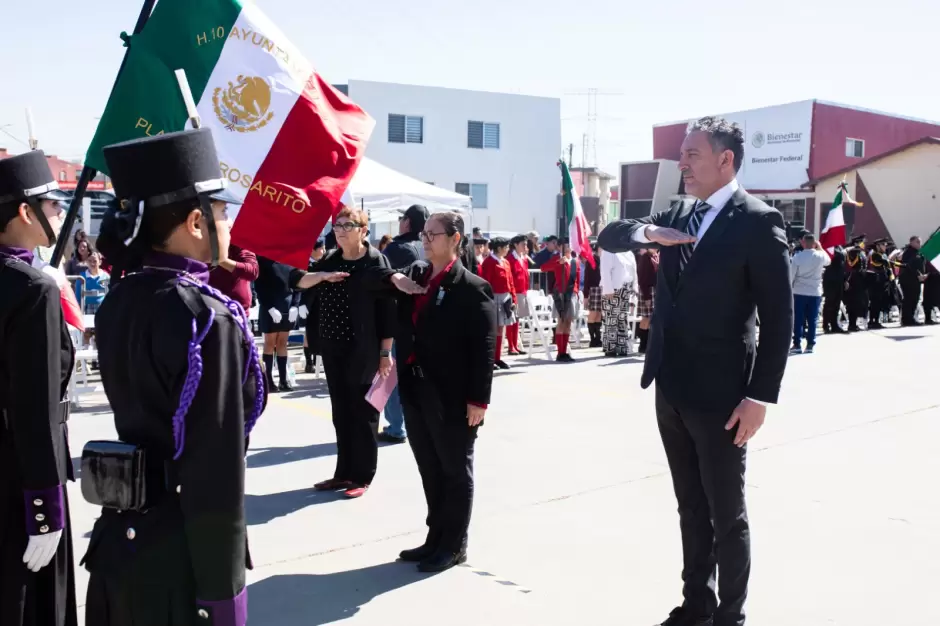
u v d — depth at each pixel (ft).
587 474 18.88
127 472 6.20
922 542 14.83
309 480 18.53
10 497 7.96
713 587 11.30
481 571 13.48
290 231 13.35
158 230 6.52
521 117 109.60
